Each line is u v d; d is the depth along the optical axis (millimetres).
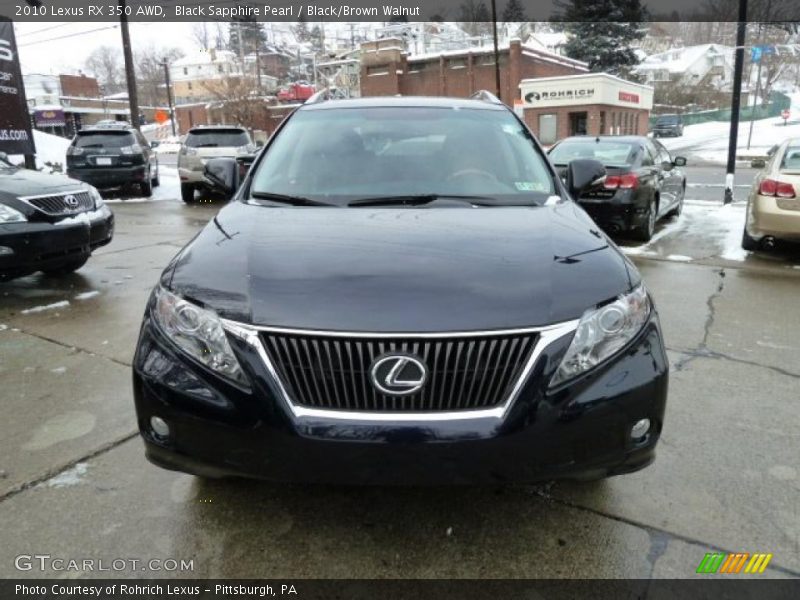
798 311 5449
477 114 3904
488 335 2098
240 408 2137
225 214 3051
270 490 2768
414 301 2154
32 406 3592
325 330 2096
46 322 5133
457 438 2057
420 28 60500
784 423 3389
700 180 19578
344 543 2449
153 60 91750
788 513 2621
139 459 3027
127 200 14688
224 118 55406
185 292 2322
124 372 4086
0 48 11383
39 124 58188
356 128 3713
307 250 2477
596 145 8891
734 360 4297
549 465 2139
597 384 2172
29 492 2766
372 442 2061
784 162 7410
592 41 51062
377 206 3070
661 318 5242
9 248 5410
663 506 2666
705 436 3244
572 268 2383
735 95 12188
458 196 3191
